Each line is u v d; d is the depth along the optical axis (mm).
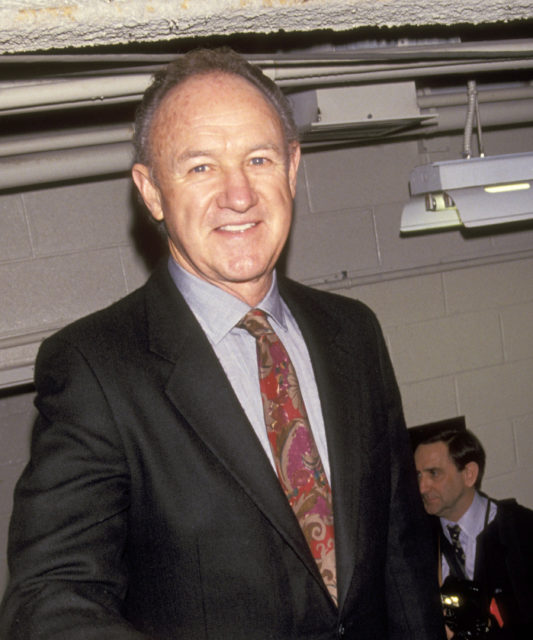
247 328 1093
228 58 1057
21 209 2303
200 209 1014
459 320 2836
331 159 2621
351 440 1106
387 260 2711
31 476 934
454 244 2809
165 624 989
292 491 1038
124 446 974
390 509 1206
